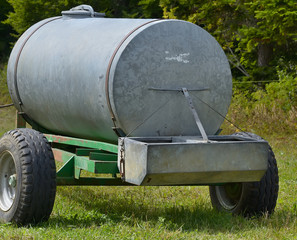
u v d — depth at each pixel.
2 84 23.80
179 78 6.38
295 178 9.44
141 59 6.16
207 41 6.56
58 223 6.28
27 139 6.31
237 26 18.77
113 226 6.18
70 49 7.01
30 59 7.71
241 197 6.76
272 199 6.72
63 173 6.62
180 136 6.39
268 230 6.02
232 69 21.45
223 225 6.32
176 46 6.35
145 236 5.68
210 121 6.69
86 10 7.85
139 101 6.19
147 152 5.52
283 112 14.97
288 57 19.34
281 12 15.92
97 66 6.38
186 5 18.59
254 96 16.62
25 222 6.23
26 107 8.05
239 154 5.86
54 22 8.03
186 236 5.78
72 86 6.81
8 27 32.12
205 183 6.07
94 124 6.71
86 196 8.06
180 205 7.49
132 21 6.63
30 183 6.12
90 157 6.27
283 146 12.82
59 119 7.46
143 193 8.28
